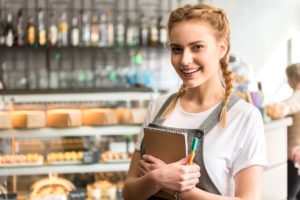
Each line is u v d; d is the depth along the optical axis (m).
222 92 1.92
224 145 1.82
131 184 1.88
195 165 1.76
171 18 1.85
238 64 5.16
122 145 4.46
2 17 6.73
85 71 6.79
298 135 4.65
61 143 4.35
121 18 7.05
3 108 4.26
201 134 1.83
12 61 6.84
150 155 1.86
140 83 6.78
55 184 4.28
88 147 4.38
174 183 1.73
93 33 6.62
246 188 1.79
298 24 7.26
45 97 4.40
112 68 6.97
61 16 6.87
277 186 4.57
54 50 6.91
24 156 4.23
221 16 1.84
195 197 1.76
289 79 4.80
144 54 7.17
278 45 7.25
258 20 7.23
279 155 4.57
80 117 4.31
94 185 4.35
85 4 6.98
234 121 1.84
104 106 4.65
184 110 1.93
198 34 1.77
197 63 1.78
